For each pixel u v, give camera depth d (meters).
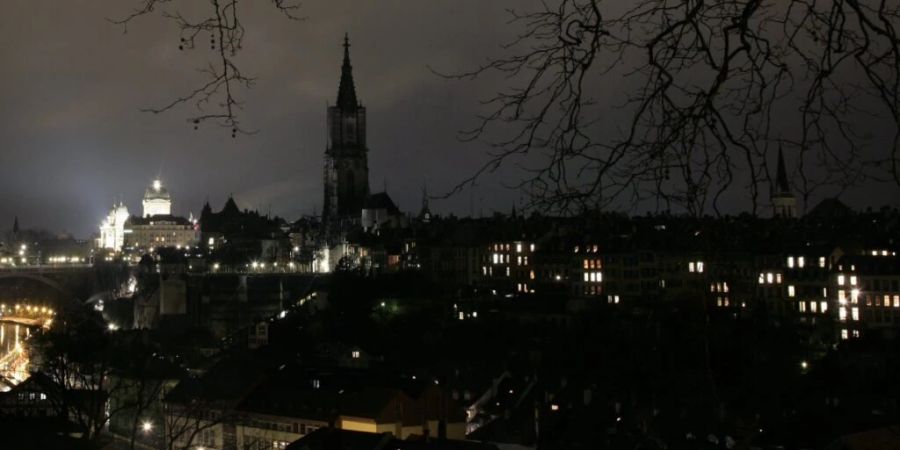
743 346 98.12
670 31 9.59
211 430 112.06
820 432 80.06
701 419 81.88
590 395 107.94
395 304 185.50
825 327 141.75
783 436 80.94
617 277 162.50
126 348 125.81
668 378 90.56
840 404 93.69
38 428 45.06
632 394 102.69
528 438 107.12
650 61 9.68
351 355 161.25
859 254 145.25
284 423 107.88
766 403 87.75
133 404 84.94
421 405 105.12
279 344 177.75
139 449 110.50
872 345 117.38
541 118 10.03
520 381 127.69
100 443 72.19
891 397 93.94
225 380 116.62
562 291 175.50
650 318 132.12
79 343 99.06
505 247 193.75
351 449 80.12
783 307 147.38
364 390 106.06
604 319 139.25
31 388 91.81
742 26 9.40
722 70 9.45
